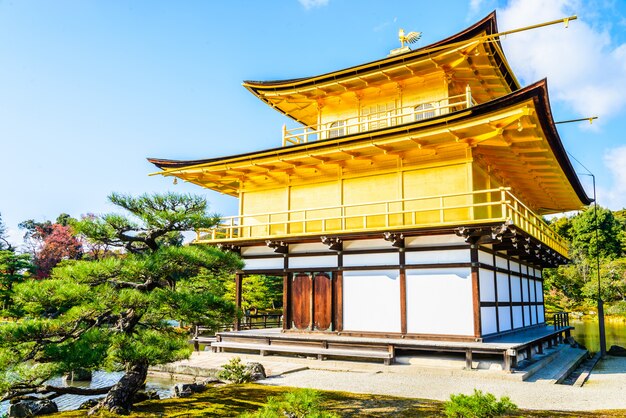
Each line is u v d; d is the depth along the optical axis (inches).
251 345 778.2
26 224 2596.0
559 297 2393.0
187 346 414.6
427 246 696.4
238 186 1008.2
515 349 595.5
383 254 732.0
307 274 808.3
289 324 818.2
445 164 723.4
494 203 609.3
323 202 833.5
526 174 905.5
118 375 757.9
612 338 1307.8
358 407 422.9
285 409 305.9
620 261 2174.0
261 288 1461.6
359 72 824.9
